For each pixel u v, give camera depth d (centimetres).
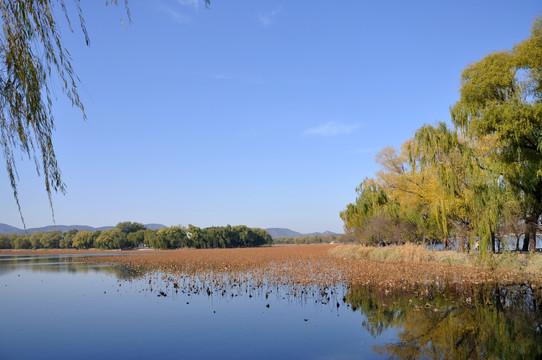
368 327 1323
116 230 14662
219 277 2833
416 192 3547
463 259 2898
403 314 1486
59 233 16062
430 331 1239
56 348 1177
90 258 6644
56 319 1598
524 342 1102
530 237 2739
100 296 2194
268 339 1214
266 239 16825
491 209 2406
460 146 2648
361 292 2002
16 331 1402
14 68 607
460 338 1155
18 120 629
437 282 2120
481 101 2369
